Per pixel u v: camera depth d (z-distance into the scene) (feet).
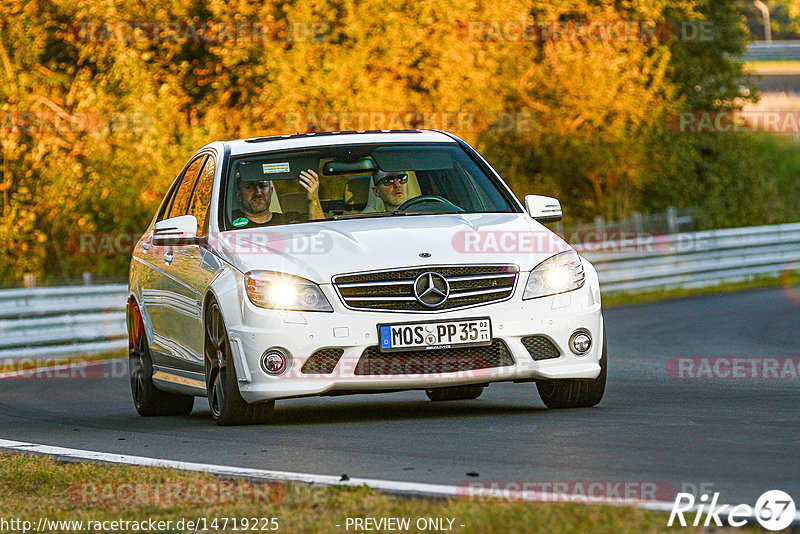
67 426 101.60
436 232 87.76
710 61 347.77
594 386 89.51
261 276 85.25
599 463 64.49
